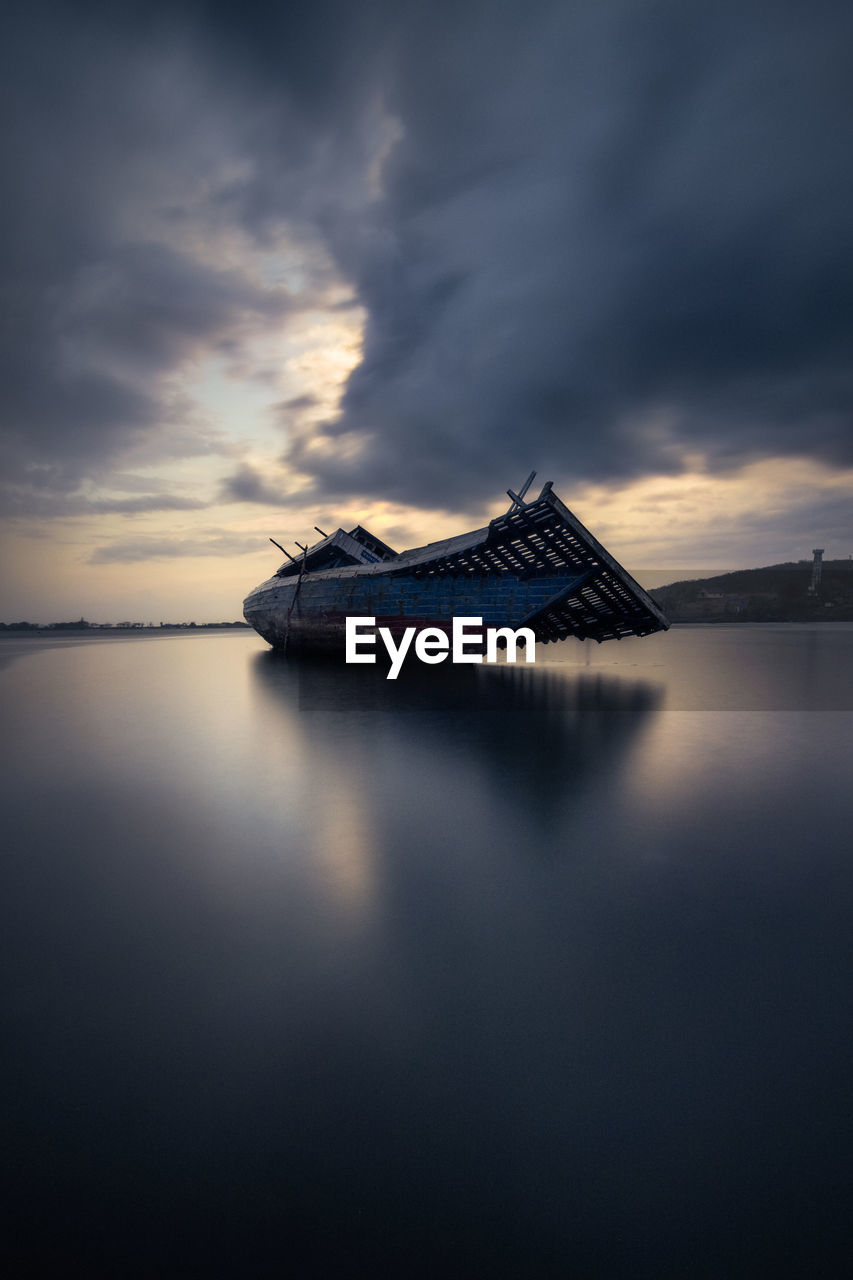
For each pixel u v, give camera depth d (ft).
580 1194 7.98
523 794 27.22
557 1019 11.51
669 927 15.16
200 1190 8.05
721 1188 8.06
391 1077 9.98
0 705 55.31
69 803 25.88
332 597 90.43
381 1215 7.72
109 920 15.53
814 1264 7.10
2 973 13.07
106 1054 10.55
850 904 16.48
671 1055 10.52
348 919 15.61
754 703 55.21
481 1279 6.91
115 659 110.32
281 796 26.96
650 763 32.89
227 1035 11.05
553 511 60.75
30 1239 7.41
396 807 25.29
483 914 15.88
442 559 73.46
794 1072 10.10
